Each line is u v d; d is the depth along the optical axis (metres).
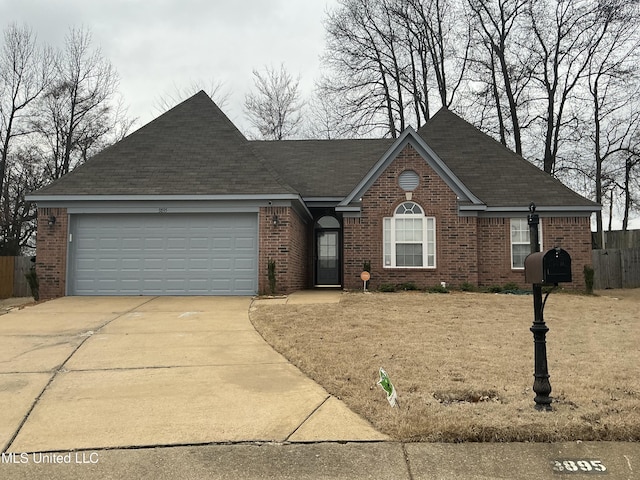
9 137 28.89
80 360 7.53
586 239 16.77
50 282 14.44
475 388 5.93
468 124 19.98
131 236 14.67
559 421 4.82
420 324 9.85
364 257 15.94
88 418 5.30
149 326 9.93
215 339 8.83
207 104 17.88
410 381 6.24
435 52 31.05
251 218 14.67
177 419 5.26
